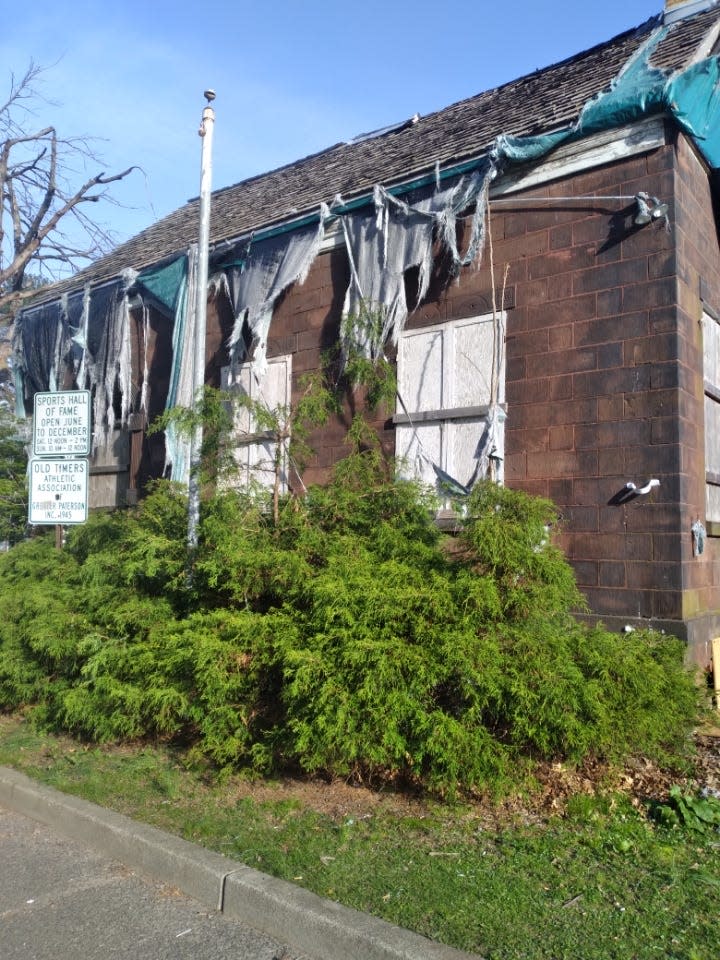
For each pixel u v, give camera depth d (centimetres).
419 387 873
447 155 876
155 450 1220
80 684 637
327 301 981
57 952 372
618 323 732
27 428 1383
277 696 556
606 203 752
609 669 505
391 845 444
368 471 671
